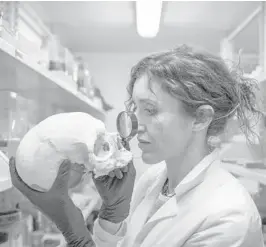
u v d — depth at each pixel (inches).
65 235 35.4
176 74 37.7
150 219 41.9
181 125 38.7
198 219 36.7
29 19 110.9
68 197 34.8
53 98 104.0
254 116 48.7
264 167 81.4
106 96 166.9
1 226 55.3
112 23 132.1
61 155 33.8
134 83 41.5
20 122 68.0
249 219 35.3
